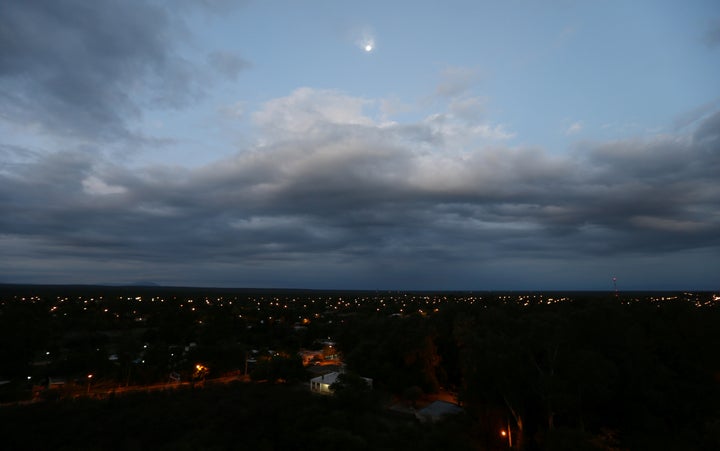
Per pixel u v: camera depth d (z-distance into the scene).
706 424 27.84
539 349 34.22
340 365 63.75
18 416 34.81
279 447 32.50
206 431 32.69
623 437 30.11
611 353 33.94
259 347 74.69
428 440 32.31
